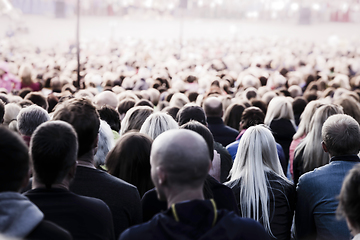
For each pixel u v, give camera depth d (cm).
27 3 4125
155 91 806
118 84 1073
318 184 275
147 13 4428
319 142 367
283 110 501
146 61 2261
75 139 201
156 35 4203
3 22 3866
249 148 292
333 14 4444
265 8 4488
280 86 1160
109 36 4109
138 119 400
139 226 161
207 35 4250
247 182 286
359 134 281
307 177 282
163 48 2952
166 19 4434
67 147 195
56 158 192
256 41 3431
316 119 371
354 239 158
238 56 2519
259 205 282
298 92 951
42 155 191
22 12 4122
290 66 2038
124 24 4294
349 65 1822
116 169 281
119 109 535
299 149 385
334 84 1074
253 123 467
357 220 160
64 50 2825
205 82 1109
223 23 4397
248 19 4500
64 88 880
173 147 169
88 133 238
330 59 2370
